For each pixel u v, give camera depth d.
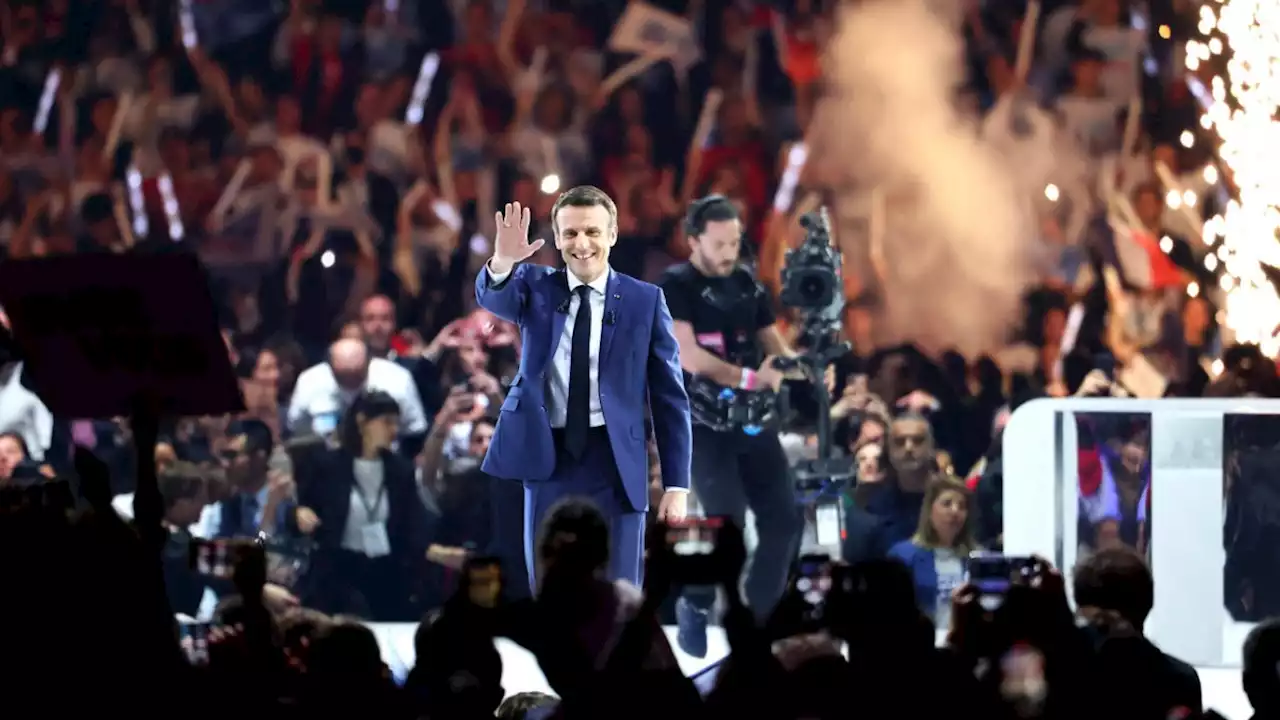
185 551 23.73
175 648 13.17
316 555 25.78
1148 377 33.66
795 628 13.29
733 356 21.95
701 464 21.53
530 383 17.47
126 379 14.08
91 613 12.97
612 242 17.83
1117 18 42.88
